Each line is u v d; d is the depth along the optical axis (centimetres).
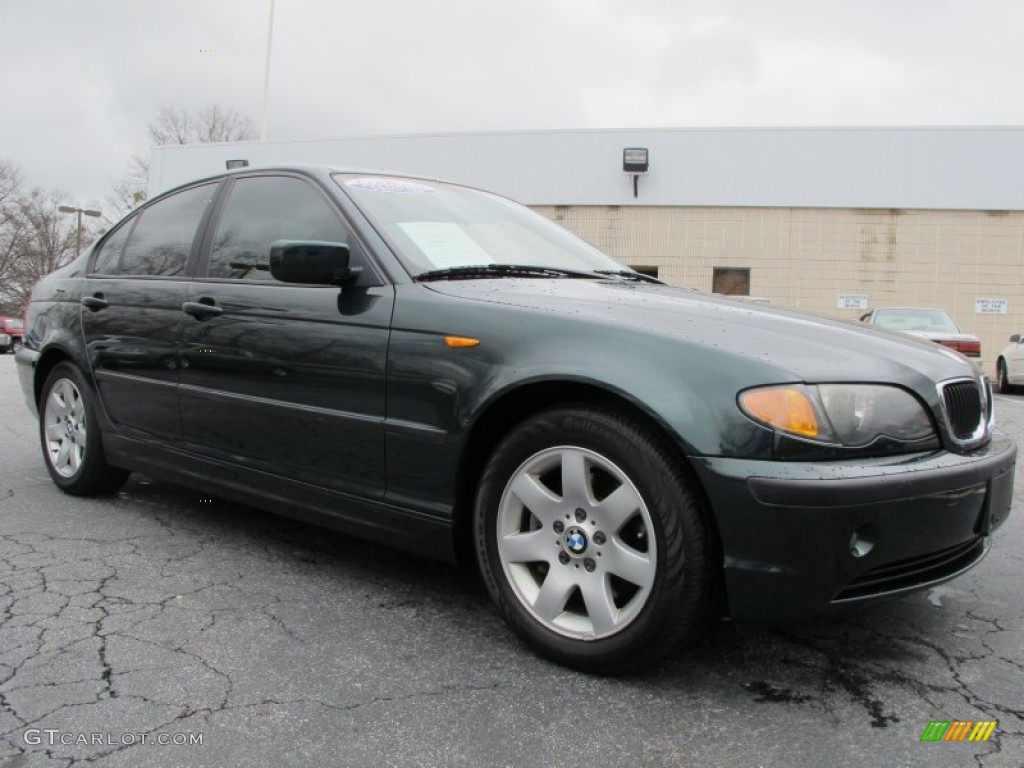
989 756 191
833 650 249
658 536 212
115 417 376
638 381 213
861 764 187
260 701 211
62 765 180
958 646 254
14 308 5247
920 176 1764
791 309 287
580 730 200
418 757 187
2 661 230
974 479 224
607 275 327
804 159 1795
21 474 466
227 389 314
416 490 258
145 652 238
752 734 200
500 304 250
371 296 272
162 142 4844
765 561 201
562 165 1859
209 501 409
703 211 1827
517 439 238
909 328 1274
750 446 202
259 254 320
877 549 205
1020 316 1750
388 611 274
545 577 240
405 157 1920
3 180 5131
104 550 329
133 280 373
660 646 216
